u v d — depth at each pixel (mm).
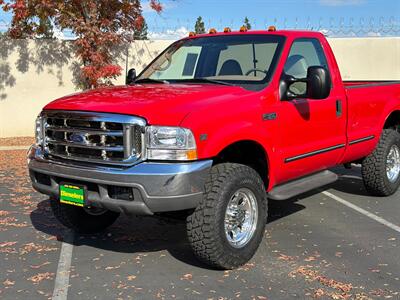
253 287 4277
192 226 4383
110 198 4320
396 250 5176
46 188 4777
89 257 5020
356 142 6391
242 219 4699
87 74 11328
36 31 12500
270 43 5480
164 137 4145
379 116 6895
